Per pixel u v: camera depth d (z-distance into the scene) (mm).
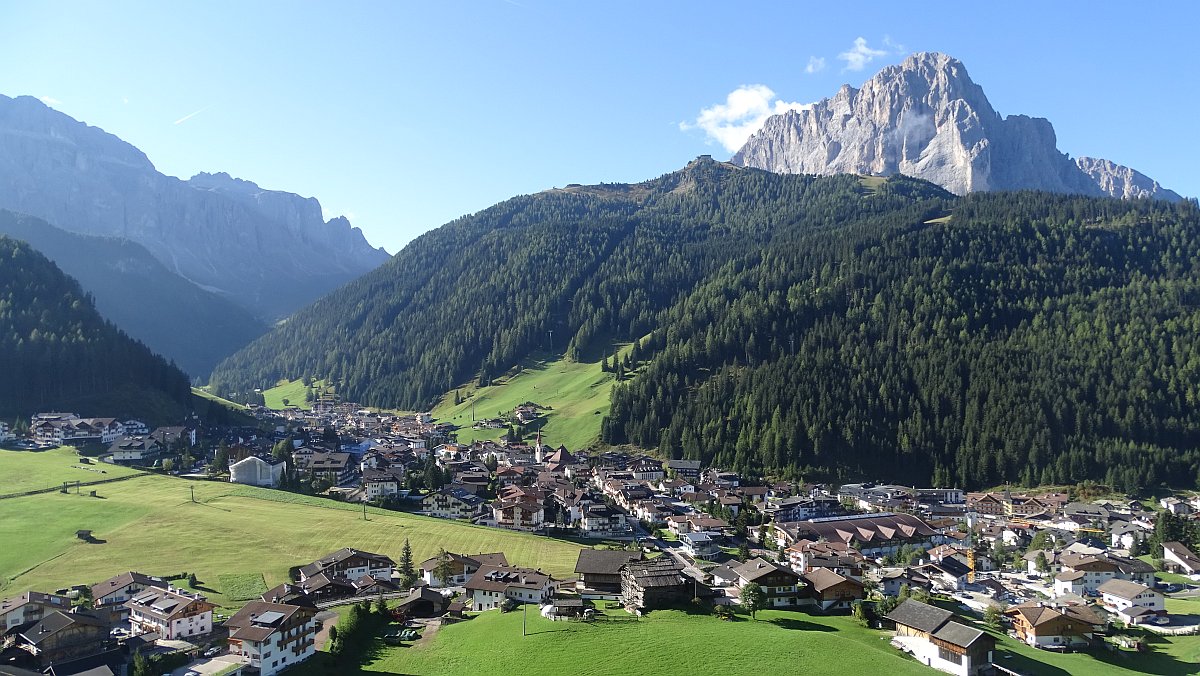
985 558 174250
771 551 184125
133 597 115438
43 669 92938
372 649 101250
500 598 121000
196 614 108000
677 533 196125
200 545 152500
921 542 193125
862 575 151500
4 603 108938
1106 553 169375
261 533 163250
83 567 136250
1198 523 193875
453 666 94125
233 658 93000
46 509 169875
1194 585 156875
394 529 174750
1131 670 100312
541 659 93062
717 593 119750
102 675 87250
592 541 187250
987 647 93688
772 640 96688
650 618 108125
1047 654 104938
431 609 119125
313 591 126688
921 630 98062
